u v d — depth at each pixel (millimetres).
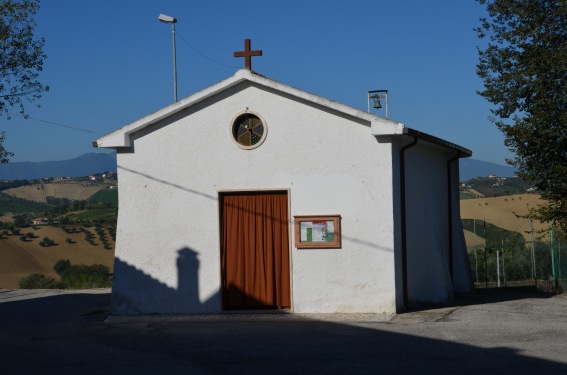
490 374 8070
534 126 15727
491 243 22469
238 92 13328
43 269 43750
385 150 12727
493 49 19406
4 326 12953
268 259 13281
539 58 15516
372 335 10648
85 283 26125
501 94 18562
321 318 12367
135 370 8781
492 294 16766
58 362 9383
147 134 13656
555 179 15859
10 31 23656
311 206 13008
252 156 13258
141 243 13617
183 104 13320
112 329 12023
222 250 13422
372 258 12742
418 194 14773
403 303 13141
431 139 14227
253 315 12938
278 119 13164
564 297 15648
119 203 13719
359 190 12820
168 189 13562
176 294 13461
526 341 9922
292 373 8383
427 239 15094
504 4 19016
